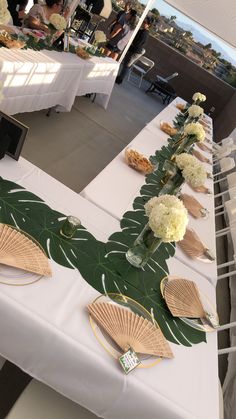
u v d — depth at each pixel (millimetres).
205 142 4469
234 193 3625
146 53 9555
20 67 3115
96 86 5324
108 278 1445
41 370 1178
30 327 1122
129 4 6578
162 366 1220
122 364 1123
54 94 4113
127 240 1719
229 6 5953
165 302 1490
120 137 5266
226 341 2951
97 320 1212
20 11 4688
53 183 1823
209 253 1991
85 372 1134
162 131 3631
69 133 4520
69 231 1491
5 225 1376
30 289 1191
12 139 1706
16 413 1195
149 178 2449
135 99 7875
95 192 1994
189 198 2514
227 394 2275
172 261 1801
